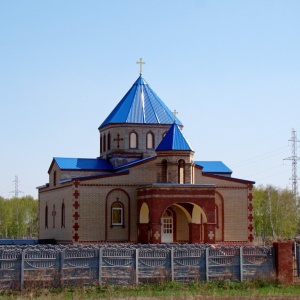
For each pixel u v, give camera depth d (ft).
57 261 123.85
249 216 233.76
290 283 133.90
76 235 216.54
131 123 244.01
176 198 213.05
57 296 113.50
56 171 241.96
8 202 488.44
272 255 136.15
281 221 422.41
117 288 124.16
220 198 231.50
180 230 227.81
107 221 220.02
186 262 130.93
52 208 245.24
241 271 133.28
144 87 255.29
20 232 484.33
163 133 246.68
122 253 127.95
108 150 248.11
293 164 391.24
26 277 121.80
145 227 217.97
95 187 220.02
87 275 125.29
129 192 223.30
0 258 121.19
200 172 229.86
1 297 113.09
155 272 129.08
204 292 120.98
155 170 226.17
